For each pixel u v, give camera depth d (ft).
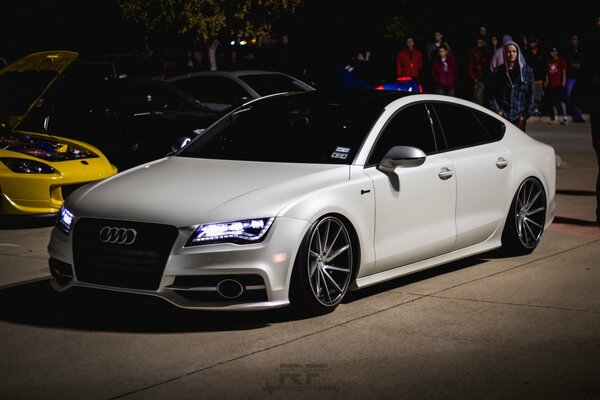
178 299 18.95
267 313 20.48
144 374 16.75
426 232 22.65
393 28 91.35
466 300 21.43
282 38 78.28
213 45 66.33
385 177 21.50
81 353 17.99
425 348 17.94
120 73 69.05
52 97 39.73
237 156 22.38
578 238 28.71
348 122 22.45
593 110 30.32
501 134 25.77
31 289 23.12
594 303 21.08
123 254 19.38
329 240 20.52
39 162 31.58
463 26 88.53
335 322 19.77
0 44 77.46
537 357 17.31
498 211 24.97
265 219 19.15
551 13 86.17
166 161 22.99
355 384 16.03
